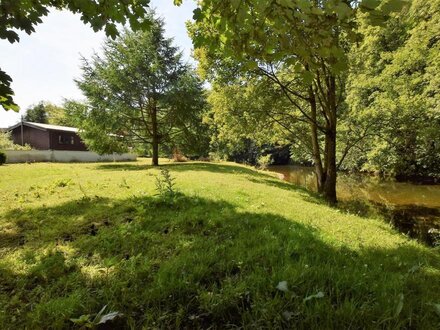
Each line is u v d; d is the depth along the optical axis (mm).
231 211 6172
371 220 8180
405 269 3826
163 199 6383
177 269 3273
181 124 23781
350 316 2416
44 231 4773
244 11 2346
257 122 15609
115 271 3238
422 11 9117
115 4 3025
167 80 22938
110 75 21859
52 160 28875
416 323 2469
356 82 16203
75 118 23000
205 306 2604
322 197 13125
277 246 4094
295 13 1981
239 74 14086
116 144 24359
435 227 10664
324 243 4531
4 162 23422
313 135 15172
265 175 21094
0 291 2934
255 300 2664
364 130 14727
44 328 2385
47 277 3203
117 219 5387
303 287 2865
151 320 2441
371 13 1891
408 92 14461
